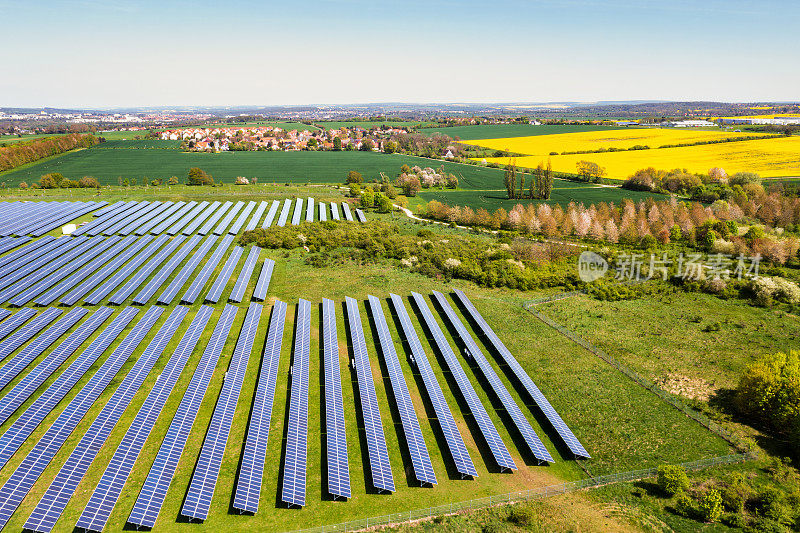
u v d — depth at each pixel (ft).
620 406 188.55
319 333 231.91
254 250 340.39
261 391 177.06
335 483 136.87
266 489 138.21
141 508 122.01
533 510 136.77
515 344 234.99
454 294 291.99
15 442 139.95
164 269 288.51
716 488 146.00
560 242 380.99
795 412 166.40
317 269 317.83
